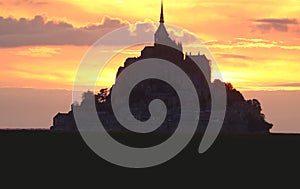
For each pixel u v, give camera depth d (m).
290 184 123.56
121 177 129.75
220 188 118.12
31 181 119.44
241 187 119.94
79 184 118.75
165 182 124.75
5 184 115.19
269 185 121.56
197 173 139.12
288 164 159.50
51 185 115.62
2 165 142.50
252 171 143.38
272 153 193.62
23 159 156.75
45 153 177.62
